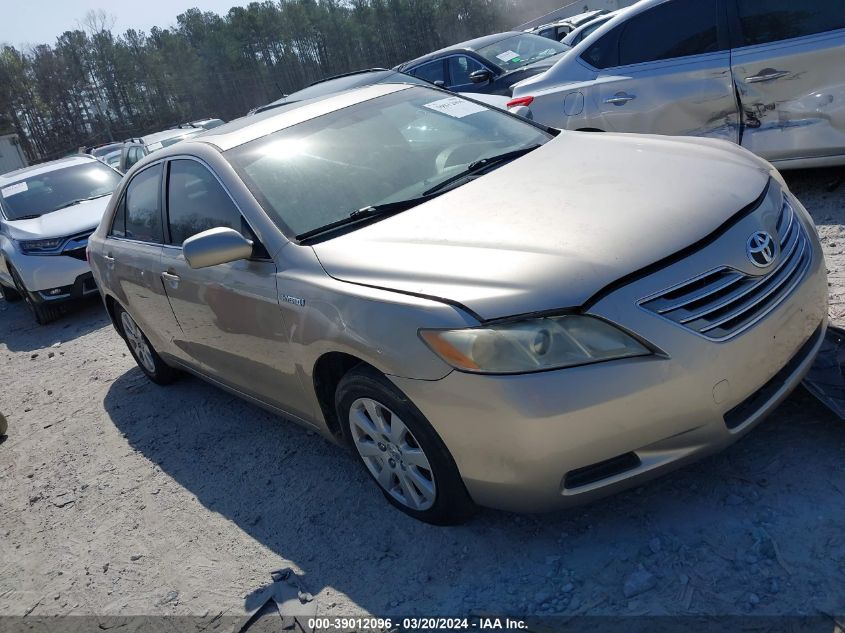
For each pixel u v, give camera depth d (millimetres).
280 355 3336
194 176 3924
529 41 10992
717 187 2846
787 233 2822
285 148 3727
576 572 2611
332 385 3295
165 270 4176
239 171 3623
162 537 3627
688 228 2584
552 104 6480
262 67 80812
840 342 3150
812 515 2553
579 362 2365
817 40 5043
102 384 6105
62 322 8797
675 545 2590
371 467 3166
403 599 2738
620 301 2402
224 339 3795
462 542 2922
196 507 3811
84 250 8492
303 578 3021
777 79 5230
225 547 3396
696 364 2393
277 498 3654
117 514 3971
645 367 2365
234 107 81688
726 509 2682
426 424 2686
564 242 2617
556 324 2393
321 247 3145
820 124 5152
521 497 2553
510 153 3678
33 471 4809
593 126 6281
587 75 6281
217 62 80750
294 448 4090
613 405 2363
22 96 75188
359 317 2768
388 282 2762
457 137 3887
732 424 2545
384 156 3678
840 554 2373
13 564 3783
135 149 18016
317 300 2975
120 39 79938
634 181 2988
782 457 2850
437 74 11039
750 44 5344
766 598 2299
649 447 2453
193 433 4664
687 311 2430
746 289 2531
